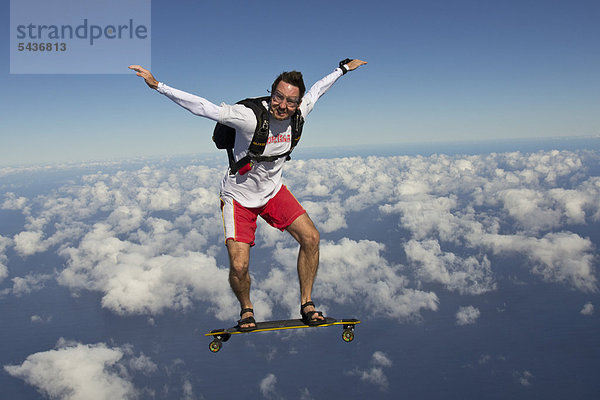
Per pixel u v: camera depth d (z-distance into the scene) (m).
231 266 3.51
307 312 3.64
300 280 3.79
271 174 3.59
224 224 3.67
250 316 3.57
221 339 3.57
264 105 3.17
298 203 3.80
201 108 2.96
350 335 3.63
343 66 4.04
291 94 3.03
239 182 3.58
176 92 2.94
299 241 3.73
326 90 3.91
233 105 3.14
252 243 3.70
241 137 3.28
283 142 3.41
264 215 3.80
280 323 3.62
